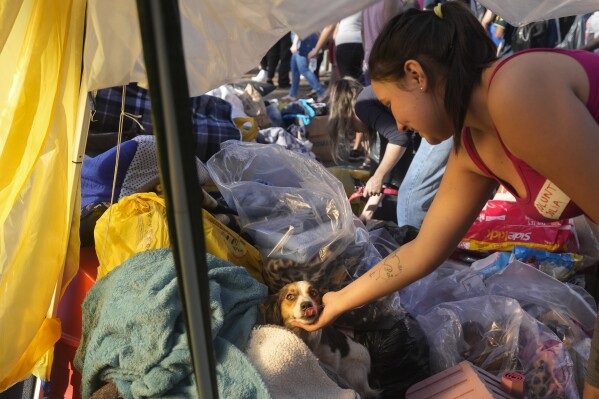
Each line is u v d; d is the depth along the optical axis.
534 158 1.40
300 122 5.29
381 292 1.98
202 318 1.20
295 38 7.58
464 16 1.47
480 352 2.41
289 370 1.93
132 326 1.91
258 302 2.13
